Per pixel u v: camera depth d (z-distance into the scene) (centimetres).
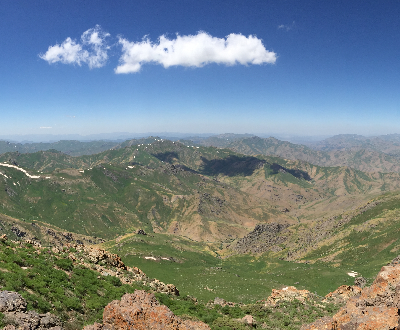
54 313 2503
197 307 4359
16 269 2977
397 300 2352
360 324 2169
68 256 4297
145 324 2161
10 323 1944
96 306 2989
